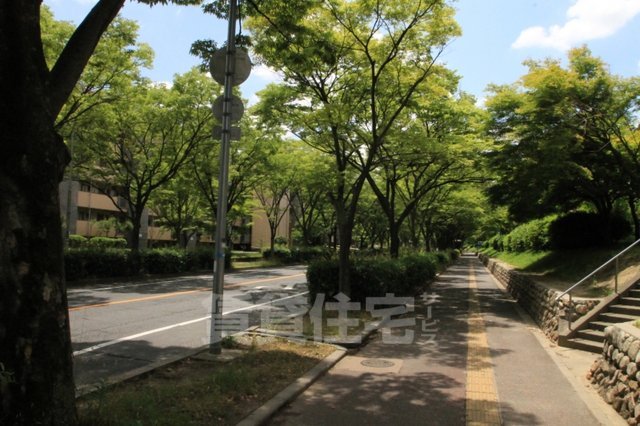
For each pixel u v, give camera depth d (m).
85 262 19.23
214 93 20.64
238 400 5.11
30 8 3.42
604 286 11.22
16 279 3.27
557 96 14.09
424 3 10.83
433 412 5.20
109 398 4.62
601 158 15.98
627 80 14.54
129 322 10.42
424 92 13.34
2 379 3.05
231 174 25.98
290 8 8.69
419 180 20.83
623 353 5.50
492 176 17.62
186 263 26.31
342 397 5.61
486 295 18.69
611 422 5.05
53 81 3.87
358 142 13.69
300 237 57.75
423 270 19.34
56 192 3.55
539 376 6.77
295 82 12.68
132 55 16.31
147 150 22.03
